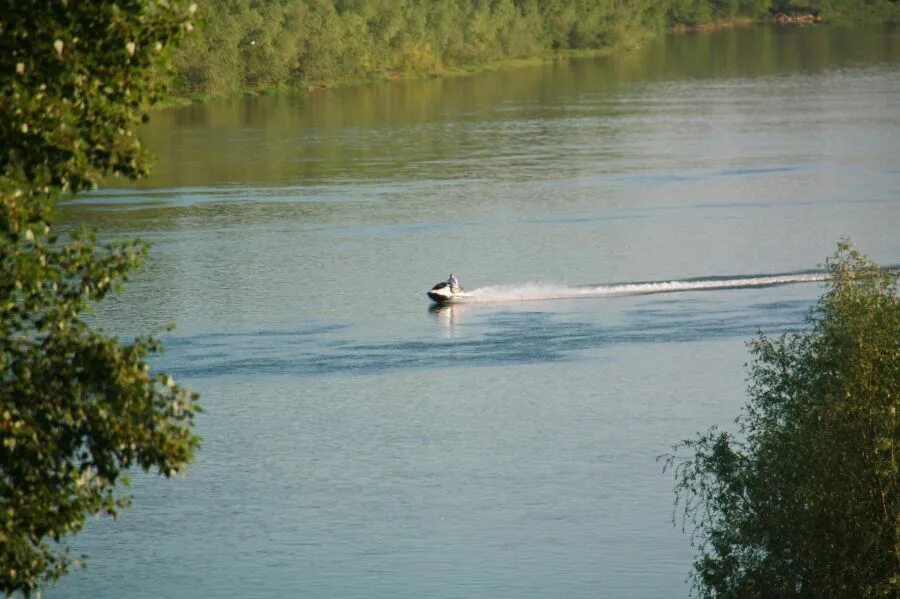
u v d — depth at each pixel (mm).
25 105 41469
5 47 41469
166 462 42062
